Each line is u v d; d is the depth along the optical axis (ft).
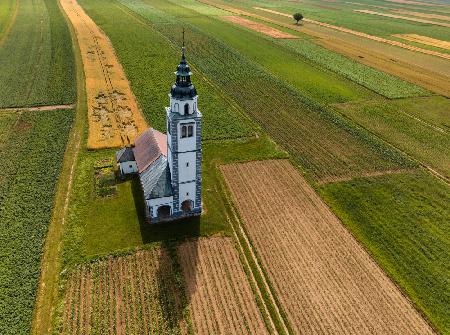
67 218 188.03
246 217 197.36
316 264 172.65
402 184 225.97
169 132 173.37
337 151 255.50
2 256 166.91
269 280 163.94
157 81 341.00
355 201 211.41
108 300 152.05
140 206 196.95
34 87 321.73
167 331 142.10
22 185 208.23
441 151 260.01
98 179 214.69
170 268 166.20
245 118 289.33
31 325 142.10
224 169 232.53
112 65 373.40
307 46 468.75
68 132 258.78
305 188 220.43
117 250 172.35
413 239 187.01
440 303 157.07
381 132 280.51
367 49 468.34
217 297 155.74
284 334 143.43
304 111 305.53
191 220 190.49
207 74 364.58
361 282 165.07
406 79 376.48
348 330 145.79
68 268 163.94
